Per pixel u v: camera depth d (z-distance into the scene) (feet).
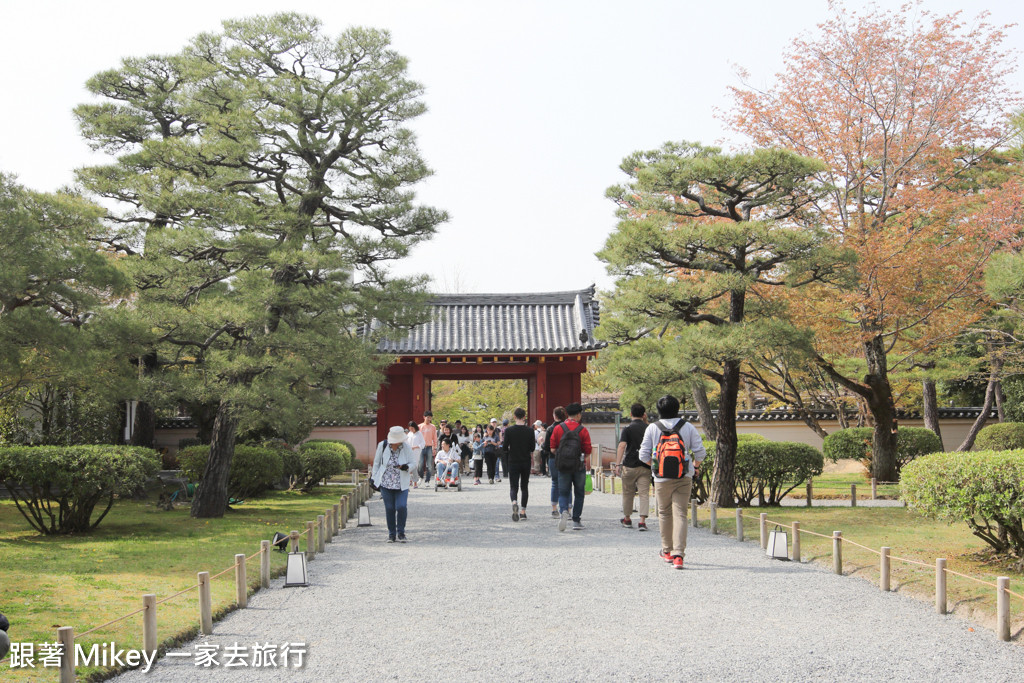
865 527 43.42
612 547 38.83
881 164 72.90
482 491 73.26
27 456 41.09
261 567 30.19
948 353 78.54
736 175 49.47
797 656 20.62
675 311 53.16
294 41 55.06
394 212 54.95
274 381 47.80
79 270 40.40
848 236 62.03
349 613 25.73
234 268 53.06
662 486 34.01
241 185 55.36
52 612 24.72
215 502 52.19
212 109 55.62
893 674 19.25
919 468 32.19
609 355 53.47
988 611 24.14
